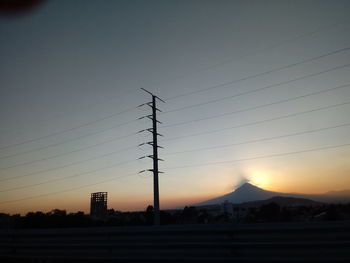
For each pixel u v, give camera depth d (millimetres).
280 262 6473
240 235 7031
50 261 9148
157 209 26516
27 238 9797
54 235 9383
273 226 6738
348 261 6000
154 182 27453
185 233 7621
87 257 8641
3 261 9602
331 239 6238
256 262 6668
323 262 6152
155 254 7789
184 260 7414
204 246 7281
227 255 7039
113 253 8312
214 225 7332
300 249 6402
